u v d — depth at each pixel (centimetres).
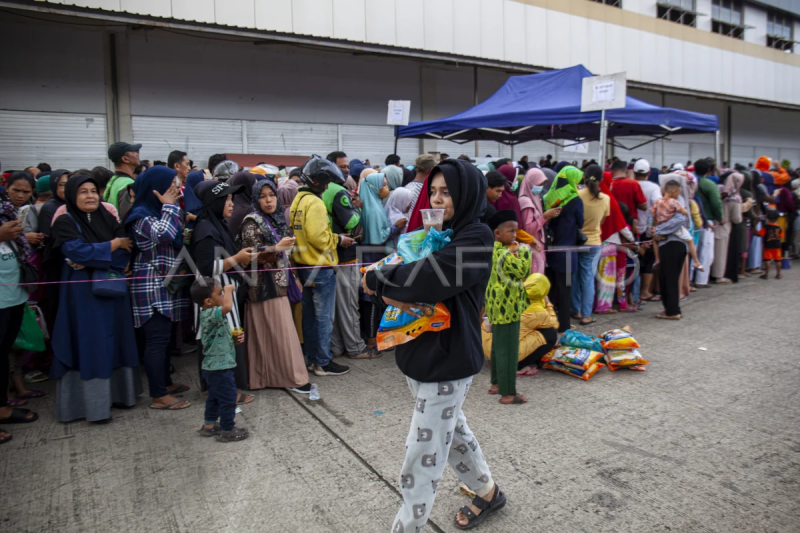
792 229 1087
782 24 2536
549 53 1762
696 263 748
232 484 318
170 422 403
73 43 1159
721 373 491
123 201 509
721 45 2269
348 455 351
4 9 1016
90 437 379
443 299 224
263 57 1395
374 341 565
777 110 2745
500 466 333
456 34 1556
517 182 648
